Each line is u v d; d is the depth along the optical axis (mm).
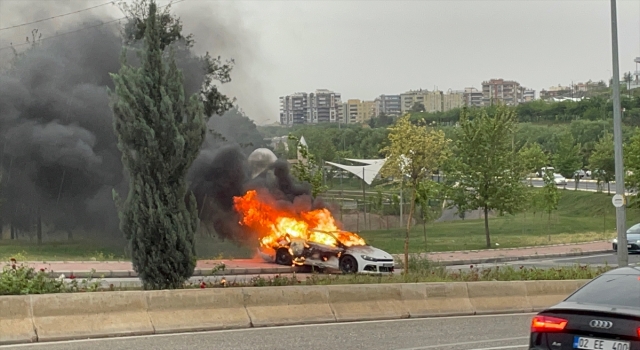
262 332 14242
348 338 13742
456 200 42250
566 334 9172
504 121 42062
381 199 57125
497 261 35000
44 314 12938
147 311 13914
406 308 16891
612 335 8797
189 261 17250
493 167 41375
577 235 48625
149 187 16922
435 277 22250
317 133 98500
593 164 71562
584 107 112250
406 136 30078
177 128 17094
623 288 9562
